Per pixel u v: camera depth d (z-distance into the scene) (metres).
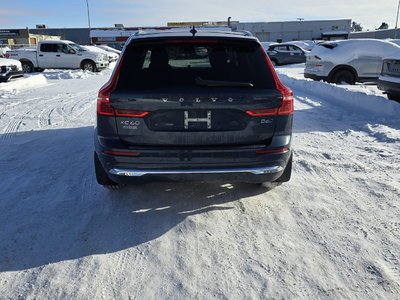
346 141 5.83
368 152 5.25
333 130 6.56
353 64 12.67
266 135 3.25
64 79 17.45
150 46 3.30
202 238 3.15
